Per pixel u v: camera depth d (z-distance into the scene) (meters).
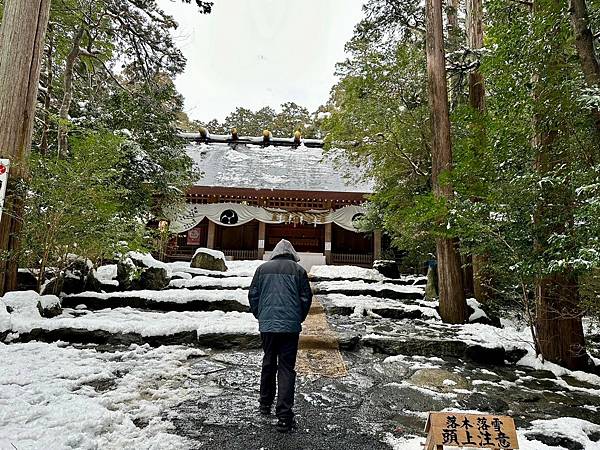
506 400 3.68
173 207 12.59
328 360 4.59
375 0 9.82
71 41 10.31
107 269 8.83
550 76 4.07
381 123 9.00
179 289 8.12
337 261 16.83
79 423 2.64
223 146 19.75
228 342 4.90
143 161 9.66
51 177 5.69
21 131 5.93
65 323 4.93
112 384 3.56
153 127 10.88
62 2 9.08
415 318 7.04
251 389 3.60
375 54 9.08
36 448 2.30
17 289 6.21
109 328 4.95
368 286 9.34
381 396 3.61
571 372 4.49
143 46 10.40
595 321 5.10
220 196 15.09
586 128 3.84
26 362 3.95
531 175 4.02
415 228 9.34
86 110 10.69
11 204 5.61
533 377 4.39
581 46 3.72
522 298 5.33
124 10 9.72
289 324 2.94
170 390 3.48
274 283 3.08
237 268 11.88
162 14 9.88
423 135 8.93
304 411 3.20
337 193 14.98
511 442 2.19
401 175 9.88
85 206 5.72
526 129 4.45
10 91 5.89
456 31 9.91
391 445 2.66
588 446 2.73
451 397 3.65
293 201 15.98
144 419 2.88
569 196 3.91
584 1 3.80
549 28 4.11
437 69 7.34
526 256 4.29
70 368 3.84
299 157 18.89
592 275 4.09
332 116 9.82
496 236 4.68
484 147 4.90
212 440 2.62
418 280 11.09
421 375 4.16
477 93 8.05
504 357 4.98
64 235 5.73
